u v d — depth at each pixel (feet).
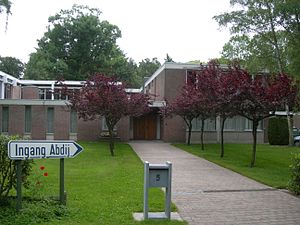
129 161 55.72
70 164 51.21
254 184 37.52
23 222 21.38
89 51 183.42
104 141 100.68
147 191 23.41
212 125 103.65
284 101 49.60
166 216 23.71
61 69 174.60
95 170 45.16
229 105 51.85
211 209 26.73
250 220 23.97
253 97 49.83
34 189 27.81
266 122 105.70
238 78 51.31
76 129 102.01
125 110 65.51
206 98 59.77
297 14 67.36
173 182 38.24
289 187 33.27
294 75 64.28
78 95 69.31
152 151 73.82
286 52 75.56
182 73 102.99
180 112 82.89
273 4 73.72
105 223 22.00
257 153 71.51
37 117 101.19
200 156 65.05
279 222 23.58
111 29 188.14
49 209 23.41
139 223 22.31
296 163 32.86
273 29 80.74
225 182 38.68
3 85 123.65
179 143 97.45
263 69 85.25
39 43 186.50
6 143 23.81
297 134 107.86
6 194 25.07
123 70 182.80
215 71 63.93
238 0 83.20
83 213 23.88
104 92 64.54
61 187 25.05
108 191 31.42
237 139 104.42
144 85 141.18
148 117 110.83
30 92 137.69
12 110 100.99
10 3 71.82
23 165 24.85
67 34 182.39
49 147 23.68
